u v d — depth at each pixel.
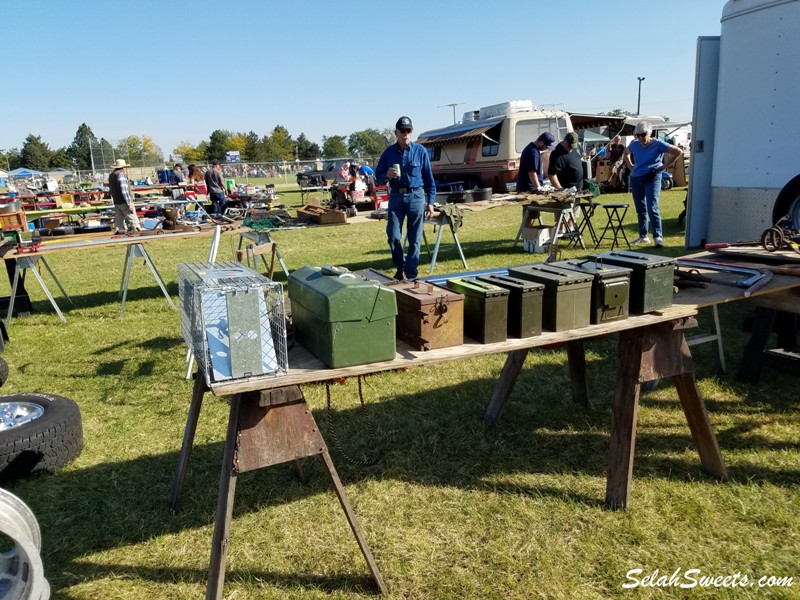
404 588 2.46
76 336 6.21
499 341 2.60
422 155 7.04
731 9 5.99
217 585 2.25
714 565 2.51
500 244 10.59
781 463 3.23
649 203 8.77
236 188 22.84
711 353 4.82
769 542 2.64
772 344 4.93
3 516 2.03
